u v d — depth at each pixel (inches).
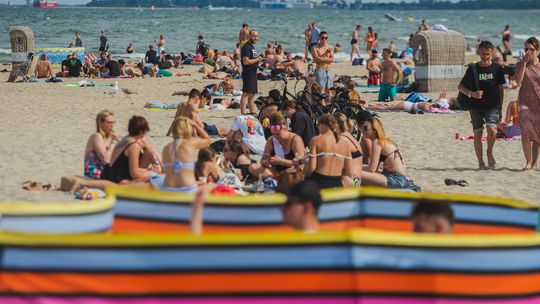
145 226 567.2
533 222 580.4
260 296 457.7
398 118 2041.1
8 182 1136.8
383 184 1053.2
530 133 1310.3
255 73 1996.8
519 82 1300.4
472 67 1310.3
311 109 1517.0
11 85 2940.5
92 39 7490.2
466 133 1776.6
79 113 2062.0
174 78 3412.9
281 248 454.6
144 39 7485.2
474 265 461.1
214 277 457.1
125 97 2524.6
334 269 453.4
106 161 1066.7
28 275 452.4
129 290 456.8
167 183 946.1
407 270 455.8
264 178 1080.2
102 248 453.4
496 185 1206.9
